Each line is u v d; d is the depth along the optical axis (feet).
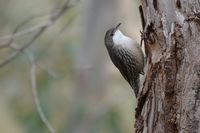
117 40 34.55
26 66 49.80
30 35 47.29
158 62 25.94
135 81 34.45
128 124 50.31
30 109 48.06
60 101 49.14
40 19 50.78
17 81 50.01
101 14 53.62
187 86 25.18
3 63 36.58
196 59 25.22
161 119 25.68
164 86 25.61
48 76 47.11
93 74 52.49
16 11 52.65
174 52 25.53
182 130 25.13
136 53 33.91
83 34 53.21
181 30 25.61
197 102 24.97
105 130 50.37
